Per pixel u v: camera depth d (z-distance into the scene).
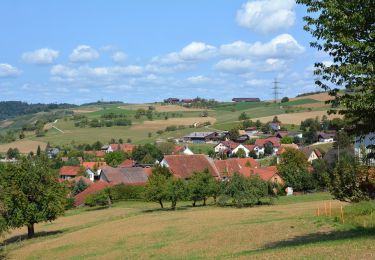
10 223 63.31
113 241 48.62
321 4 20.88
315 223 40.53
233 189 83.31
